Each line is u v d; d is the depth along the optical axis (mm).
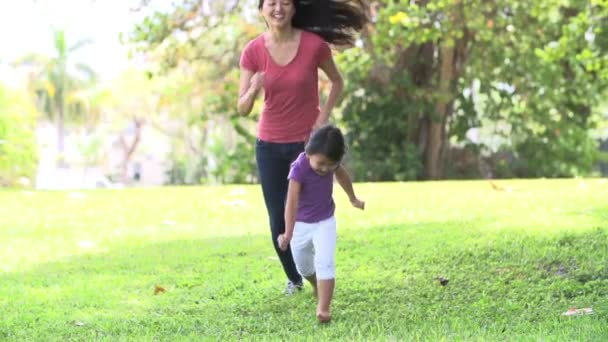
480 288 9023
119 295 9414
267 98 8688
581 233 10742
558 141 31297
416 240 11094
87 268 10758
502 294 8820
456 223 12094
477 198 14992
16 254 11773
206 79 33031
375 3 25766
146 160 71000
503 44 28297
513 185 17359
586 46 27875
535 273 9375
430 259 10094
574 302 8445
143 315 8609
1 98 35500
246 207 15359
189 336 7770
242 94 8672
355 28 9289
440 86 30141
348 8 9195
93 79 64562
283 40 8609
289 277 9125
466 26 27578
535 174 31703
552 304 8445
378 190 17297
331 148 7754
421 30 24047
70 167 67562
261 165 8836
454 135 31469
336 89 8852
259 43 8656
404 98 30766
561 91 30391
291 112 8641
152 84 61906
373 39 24328
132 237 12734
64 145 67438
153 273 10344
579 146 31484
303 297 8977
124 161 68250
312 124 8711
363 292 9094
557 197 14305
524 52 29188
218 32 30781
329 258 8000
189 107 38250
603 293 8672
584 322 7551
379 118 30625
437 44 29938
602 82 30203
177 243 12062
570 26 25766
